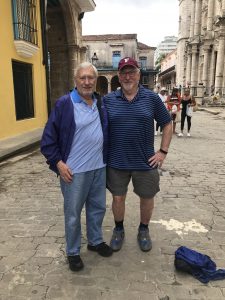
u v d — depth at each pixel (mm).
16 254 3279
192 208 4508
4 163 7180
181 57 51875
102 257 3242
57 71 18094
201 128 13766
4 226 3936
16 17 9898
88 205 3234
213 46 37938
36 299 2607
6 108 9633
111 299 2611
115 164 3189
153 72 60125
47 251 3338
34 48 10797
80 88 2777
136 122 3031
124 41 56562
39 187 5492
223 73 33250
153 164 3197
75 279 2871
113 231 3562
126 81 2941
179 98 11609
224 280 2857
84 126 2838
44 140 2844
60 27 17375
